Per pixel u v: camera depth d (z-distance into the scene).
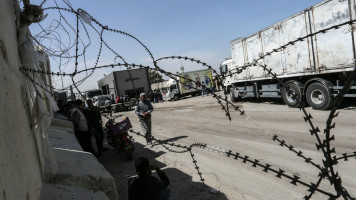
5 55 2.02
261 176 4.61
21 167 1.94
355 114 8.26
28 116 2.71
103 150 8.33
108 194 3.55
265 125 8.69
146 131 8.09
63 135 6.78
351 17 8.27
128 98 22.89
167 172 5.49
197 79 30.36
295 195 3.80
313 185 1.60
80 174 3.56
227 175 4.88
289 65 11.19
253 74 13.87
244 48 14.32
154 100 32.97
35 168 2.62
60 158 4.29
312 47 9.91
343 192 1.44
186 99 29.23
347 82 1.02
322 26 9.34
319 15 9.38
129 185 2.83
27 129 2.49
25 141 2.27
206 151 6.59
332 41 9.05
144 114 7.94
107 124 7.25
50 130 7.38
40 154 3.07
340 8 8.57
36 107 2.91
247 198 3.90
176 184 4.79
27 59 2.79
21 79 2.58
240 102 16.72
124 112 22.70
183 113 16.17
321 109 9.70
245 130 8.39
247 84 15.24
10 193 1.54
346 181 4.00
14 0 2.67
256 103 15.05
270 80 13.17
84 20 2.45
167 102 30.12
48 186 3.06
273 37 11.85
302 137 6.57
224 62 17.67
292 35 10.70
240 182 4.50
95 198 3.06
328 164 1.46
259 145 6.47
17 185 1.74
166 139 8.89
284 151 5.74
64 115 11.47
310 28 9.84
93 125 7.48
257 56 13.22
